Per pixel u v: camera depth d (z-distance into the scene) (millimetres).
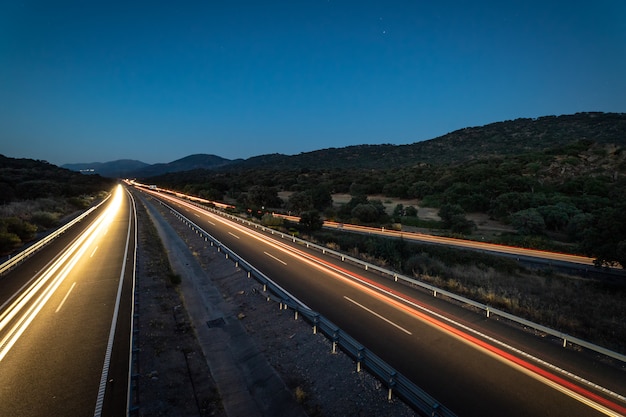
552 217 43281
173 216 50031
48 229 36688
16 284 17219
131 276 18625
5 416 7320
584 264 28172
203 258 24672
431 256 29484
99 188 107438
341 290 16391
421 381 8688
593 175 62281
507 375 8953
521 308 13781
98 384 8625
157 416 7727
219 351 11492
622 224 23359
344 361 9969
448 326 12102
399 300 14898
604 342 11109
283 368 10141
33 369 9281
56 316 13062
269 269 20562
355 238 34656
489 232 44750
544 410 7555
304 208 61562
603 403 7766
